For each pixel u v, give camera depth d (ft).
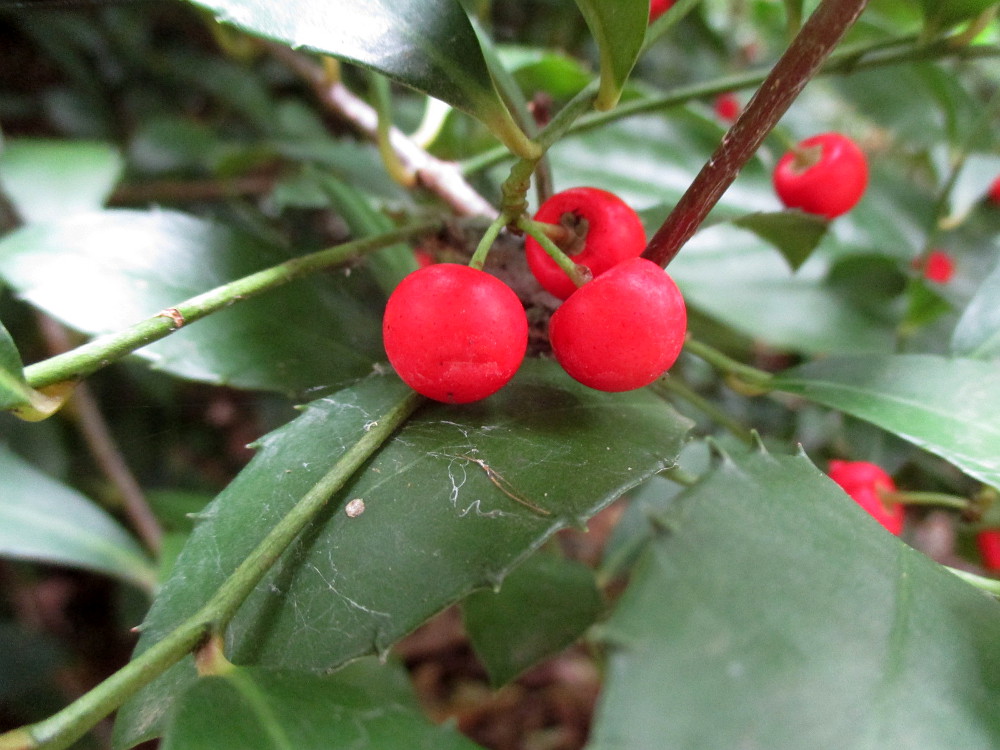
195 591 0.15
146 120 0.56
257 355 0.22
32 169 0.34
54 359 0.15
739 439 0.28
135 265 0.23
